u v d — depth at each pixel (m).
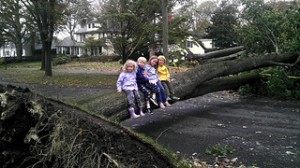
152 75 6.53
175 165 2.78
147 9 18.31
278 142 5.95
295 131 6.71
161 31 17.78
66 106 3.34
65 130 2.74
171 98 7.07
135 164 2.58
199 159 4.99
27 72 26.89
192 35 19.05
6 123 2.84
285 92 10.73
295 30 11.42
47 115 2.90
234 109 9.24
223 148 5.49
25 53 66.75
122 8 18.89
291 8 12.17
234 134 6.52
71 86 15.44
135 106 6.20
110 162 2.55
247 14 13.42
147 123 7.62
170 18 18.73
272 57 10.48
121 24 18.89
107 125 3.00
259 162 4.90
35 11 20.44
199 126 7.25
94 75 21.09
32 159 2.83
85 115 3.18
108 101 5.91
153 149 2.80
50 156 2.67
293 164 4.83
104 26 20.11
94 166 2.56
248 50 13.49
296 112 8.63
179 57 17.58
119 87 5.98
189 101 10.73
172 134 6.58
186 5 20.84
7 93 2.95
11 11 20.77
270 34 12.68
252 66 9.90
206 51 18.08
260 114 8.48
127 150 2.71
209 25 42.06
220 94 12.22
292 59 11.00
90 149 2.63
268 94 11.41
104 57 41.69
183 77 7.84
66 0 21.56
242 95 11.85
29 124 2.91
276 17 12.38
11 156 2.83
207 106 9.78
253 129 6.92
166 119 8.04
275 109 9.12
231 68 9.21
